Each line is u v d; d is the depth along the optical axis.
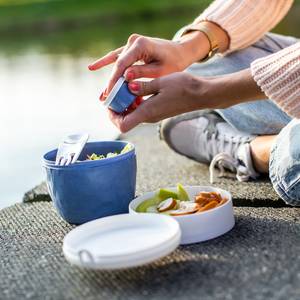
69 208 1.25
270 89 1.16
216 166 1.65
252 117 1.52
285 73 1.14
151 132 2.25
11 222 1.36
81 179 1.22
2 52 5.71
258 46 1.62
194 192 1.31
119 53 1.38
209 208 1.17
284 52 1.17
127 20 8.53
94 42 5.94
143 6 9.35
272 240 1.11
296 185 1.24
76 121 2.69
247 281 0.95
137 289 0.96
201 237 1.13
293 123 1.27
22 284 1.02
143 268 1.03
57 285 1.00
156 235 1.05
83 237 1.07
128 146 1.32
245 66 1.58
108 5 9.38
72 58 4.83
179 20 7.88
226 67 1.59
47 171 1.26
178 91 1.18
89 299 0.94
